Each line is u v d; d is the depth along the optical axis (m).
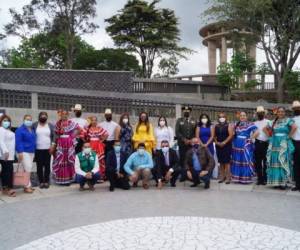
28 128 9.59
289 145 9.58
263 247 5.64
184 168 10.45
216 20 25.70
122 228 6.59
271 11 25.11
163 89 23.64
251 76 27.64
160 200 8.63
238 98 26.20
